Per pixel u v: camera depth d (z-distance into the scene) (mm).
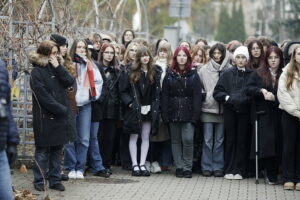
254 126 13922
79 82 13742
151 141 14906
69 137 12453
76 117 13875
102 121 14562
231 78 14273
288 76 13336
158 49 15273
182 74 14398
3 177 9195
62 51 13094
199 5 64438
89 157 14805
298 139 13477
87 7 18688
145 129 14609
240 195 12758
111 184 13469
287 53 14258
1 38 14055
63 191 12656
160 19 51062
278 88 13422
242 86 14203
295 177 13508
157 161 15141
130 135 14664
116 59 14688
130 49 15078
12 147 9273
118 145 15664
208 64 14688
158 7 49969
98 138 14664
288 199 12508
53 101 12188
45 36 14539
